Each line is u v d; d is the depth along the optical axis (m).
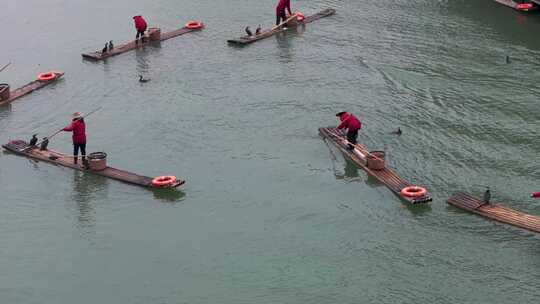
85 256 33.69
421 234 33.91
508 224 33.75
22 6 69.38
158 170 40.38
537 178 37.50
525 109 44.50
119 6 68.19
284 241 34.03
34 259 33.66
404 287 30.59
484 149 40.50
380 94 47.69
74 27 63.03
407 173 38.66
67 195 38.53
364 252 32.94
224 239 34.38
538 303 29.22
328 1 66.88
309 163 40.44
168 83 51.06
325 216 35.72
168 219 36.09
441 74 49.94
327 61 53.28
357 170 39.53
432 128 43.03
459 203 35.34
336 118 45.00
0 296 31.38
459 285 30.50
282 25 59.78
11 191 39.09
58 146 43.50
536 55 52.03
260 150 41.97
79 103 48.66
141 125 45.38
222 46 57.22
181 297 30.70
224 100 48.12
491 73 49.53
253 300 30.31
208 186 38.69
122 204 37.50
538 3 60.31
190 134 44.06
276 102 47.44
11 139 44.31
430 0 65.69
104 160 40.19
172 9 66.38
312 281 31.28
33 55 57.12
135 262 33.09
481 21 59.34
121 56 56.06
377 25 59.97
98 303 30.62
